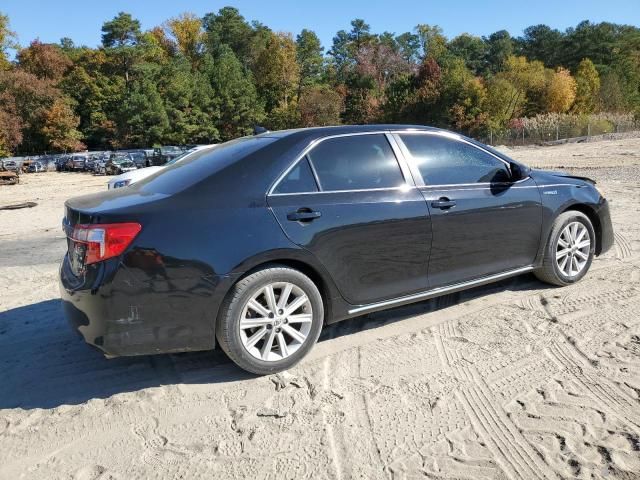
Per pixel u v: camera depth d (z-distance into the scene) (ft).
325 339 13.29
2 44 244.22
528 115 228.22
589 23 362.33
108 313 10.13
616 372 11.01
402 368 11.63
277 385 11.14
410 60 344.08
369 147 12.83
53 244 28.35
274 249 10.99
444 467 8.39
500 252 14.43
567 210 16.17
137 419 10.17
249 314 11.12
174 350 10.66
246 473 8.50
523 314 14.24
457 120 185.88
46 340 14.03
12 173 94.32
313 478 8.29
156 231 10.27
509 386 10.68
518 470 8.24
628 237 22.49
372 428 9.51
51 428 9.96
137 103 213.66
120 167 115.75
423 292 13.28
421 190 13.07
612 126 158.10
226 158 12.04
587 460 8.38
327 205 11.74
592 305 14.62
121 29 242.37
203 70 258.78
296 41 315.17
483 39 412.57
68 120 203.92
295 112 247.09
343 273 11.99
